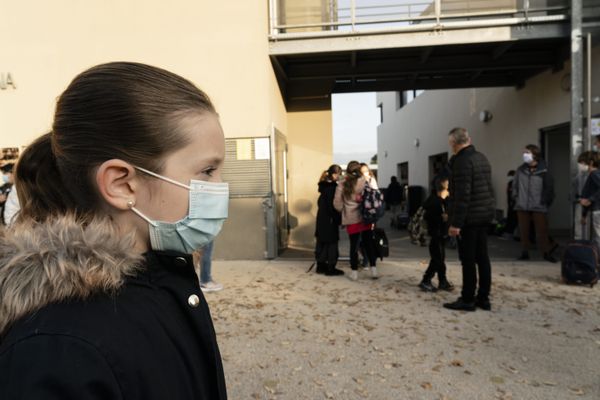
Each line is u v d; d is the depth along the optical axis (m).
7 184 5.09
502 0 6.99
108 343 0.62
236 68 7.20
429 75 9.64
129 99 0.73
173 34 7.26
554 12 6.93
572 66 6.55
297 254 7.96
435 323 4.03
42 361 0.57
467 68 8.48
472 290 4.37
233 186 7.27
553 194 6.77
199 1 7.20
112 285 0.67
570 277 5.25
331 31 7.10
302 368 3.14
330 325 4.01
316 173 9.07
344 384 2.90
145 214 0.77
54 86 7.41
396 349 3.45
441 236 5.11
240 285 5.52
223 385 0.84
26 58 7.42
